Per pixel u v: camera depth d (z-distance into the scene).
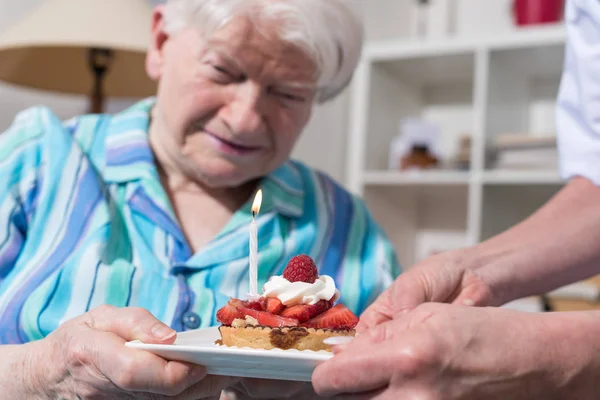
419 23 1.87
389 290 0.72
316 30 0.77
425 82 1.87
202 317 0.75
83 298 0.73
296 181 0.90
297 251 0.85
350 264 0.88
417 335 0.48
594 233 0.76
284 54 0.76
